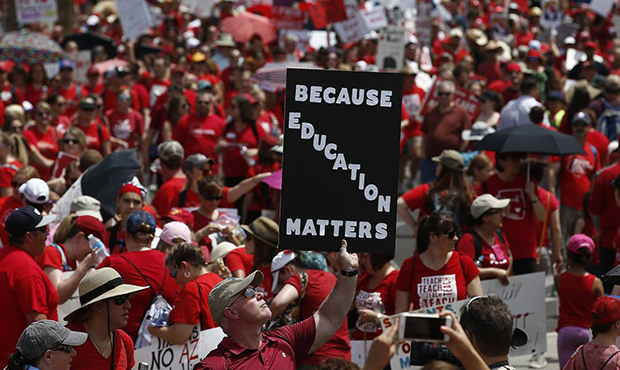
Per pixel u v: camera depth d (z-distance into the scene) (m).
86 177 26.58
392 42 48.22
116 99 47.28
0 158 31.77
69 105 45.88
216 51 59.47
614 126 40.03
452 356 13.20
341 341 19.98
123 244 24.75
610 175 28.59
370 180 14.33
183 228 22.55
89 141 39.16
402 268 22.58
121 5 55.22
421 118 46.22
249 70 55.59
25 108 44.78
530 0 84.56
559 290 24.67
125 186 25.31
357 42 62.03
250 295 14.22
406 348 22.45
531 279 24.84
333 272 27.52
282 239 14.34
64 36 68.81
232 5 73.38
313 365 19.69
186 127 38.88
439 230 21.88
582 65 55.19
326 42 68.38
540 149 27.98
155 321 19.30
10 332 18.19
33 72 49.06
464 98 40.62
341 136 14.33
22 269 18.27
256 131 38.47
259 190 34.03
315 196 14.34
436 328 12.09
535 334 24.94
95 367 16.38
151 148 42.50
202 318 19.23
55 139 38.91
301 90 14.30
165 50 61.59
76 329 16.47
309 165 14.33
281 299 19.81
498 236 25.62
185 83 47.84
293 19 59.78
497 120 40.59
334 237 14.37
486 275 24.56
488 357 13.16
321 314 14.96
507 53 60.06
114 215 26.38
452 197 27.28
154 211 26.94
